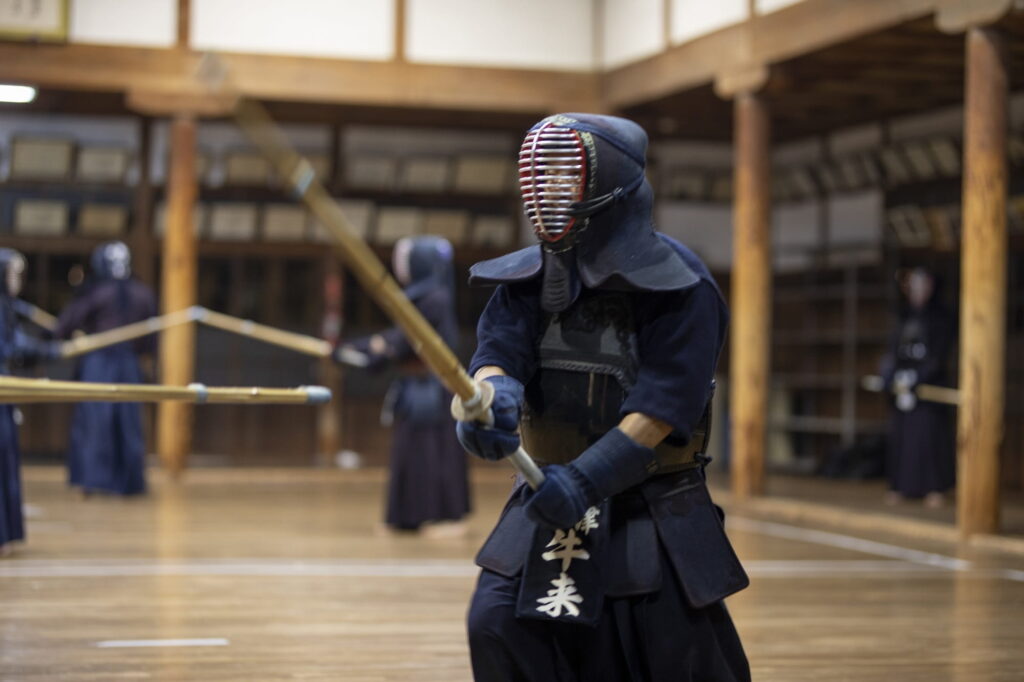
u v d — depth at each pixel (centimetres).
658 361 237
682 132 1288
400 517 772
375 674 412
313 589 575
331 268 1290
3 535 659
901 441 1016
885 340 1207
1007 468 1106
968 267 777
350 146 1307
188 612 515
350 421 1300
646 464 234
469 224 1314
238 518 853
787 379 1296
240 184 1274
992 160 769
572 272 244
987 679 419
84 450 941
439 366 216
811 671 426
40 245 1241
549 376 248
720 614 246
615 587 239
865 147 1232
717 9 1004
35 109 1237
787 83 967
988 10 759
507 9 1141
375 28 1127
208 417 1289
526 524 246
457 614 518
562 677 242
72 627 481
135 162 1264
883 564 680
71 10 1082
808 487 1115
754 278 984
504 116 1260
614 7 1133
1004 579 632
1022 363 1094
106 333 943
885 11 841
